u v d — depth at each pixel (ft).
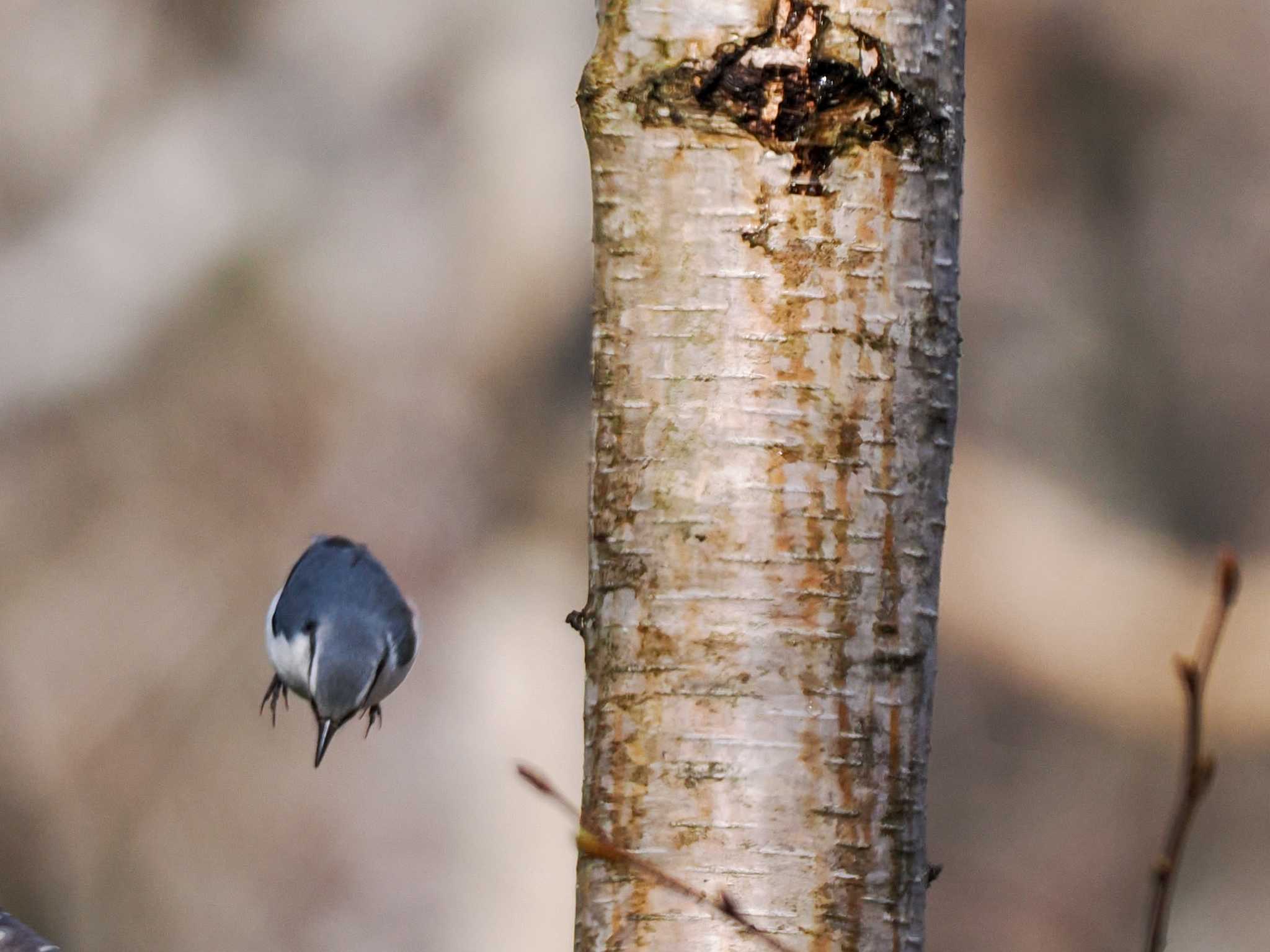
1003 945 57.26
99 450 49.29
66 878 47.19
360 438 49.60
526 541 49.55
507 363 50.21
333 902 47.39
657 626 14.47
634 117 14.58
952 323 14.93
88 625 48.65
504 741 47.85
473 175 50.19
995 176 59.82
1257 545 57.00
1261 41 60.64
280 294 49.80
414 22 50.72
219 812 47.96
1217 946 57.06
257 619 48.88
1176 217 60.54
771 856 14.15
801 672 14.29
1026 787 57.62
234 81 50.85
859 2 14.39
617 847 14.39
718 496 14.40
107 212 49.88
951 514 55.36
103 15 50.78
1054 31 60.23
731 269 14.42
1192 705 10.86
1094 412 58.13
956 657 55.88
